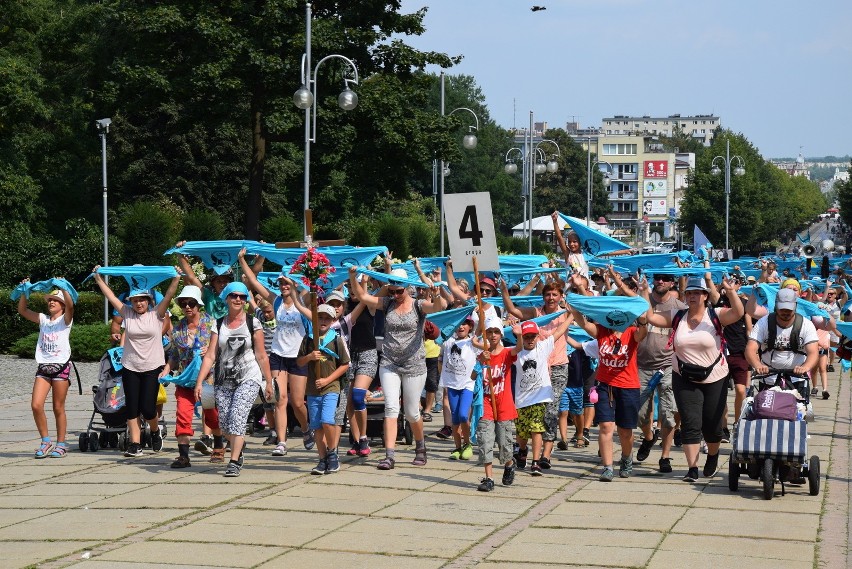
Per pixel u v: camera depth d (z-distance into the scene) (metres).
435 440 14.91
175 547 8.52
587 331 11.95
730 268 19.52
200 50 38.53
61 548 8.48
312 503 10.30
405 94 40.72
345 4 40.88
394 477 11.79
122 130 49.91
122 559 8.12
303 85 25.38
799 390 11.43
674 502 10.62
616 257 19.73
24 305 13.47
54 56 49.94
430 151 40.94
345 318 12.97
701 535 9.14
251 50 37.59
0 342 29.97
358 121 39.97
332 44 38.47
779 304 11.42
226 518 9.61
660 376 12.55
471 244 11.75
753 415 11.12
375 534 9.05
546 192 131.75
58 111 48.88
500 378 11.27
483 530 9.27
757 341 11.59
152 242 33.38
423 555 8.34
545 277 16.48
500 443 11.36
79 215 48.88
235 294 11.84
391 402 12.36
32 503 10.33
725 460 13.32
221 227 37.31
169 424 16.44
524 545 8.73
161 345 13.25
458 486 11.34
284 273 13.41
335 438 11.95
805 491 11.30
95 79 47.94
